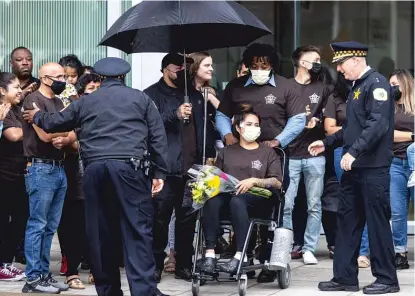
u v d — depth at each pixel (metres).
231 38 9.62
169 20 8.65
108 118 7.97
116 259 8.16
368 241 9.44
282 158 9.18
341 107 10.31
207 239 8.60
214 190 8.53
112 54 11.92
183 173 9.34
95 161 7.93
